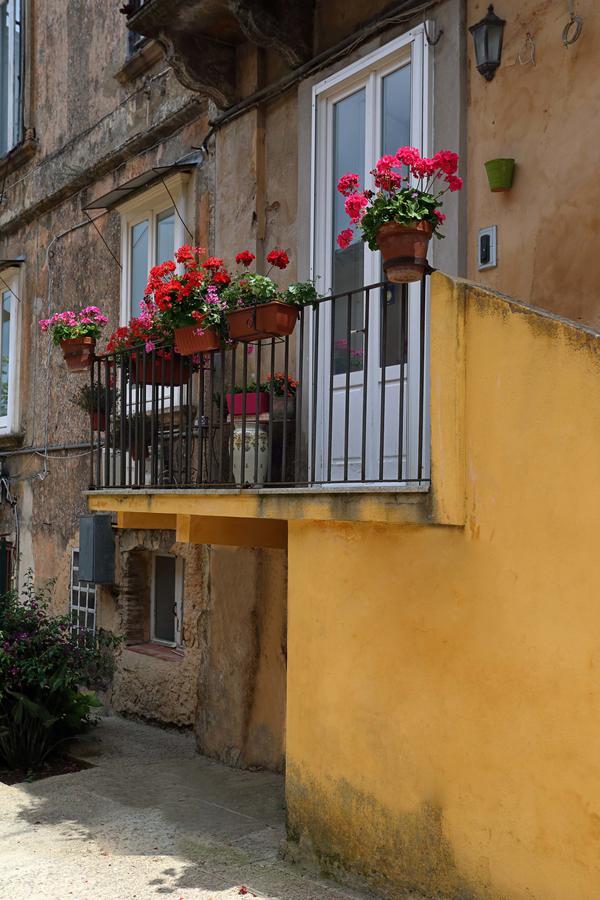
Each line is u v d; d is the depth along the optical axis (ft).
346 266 21.47
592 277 15.83
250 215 24.59
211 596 24.97
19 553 39.17
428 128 18.97
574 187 16.22
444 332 14.05
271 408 18.79
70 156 36.27
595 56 16.03
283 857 16.96
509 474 13.29
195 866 16.72
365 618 15.64
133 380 23.54
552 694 12.58
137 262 32.01
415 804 14.51
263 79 24.52
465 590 13.89
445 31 18.74
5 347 41.86
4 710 25.05
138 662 29.76
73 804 21.01
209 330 19.22
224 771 23.47
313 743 16.55
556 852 12.41
